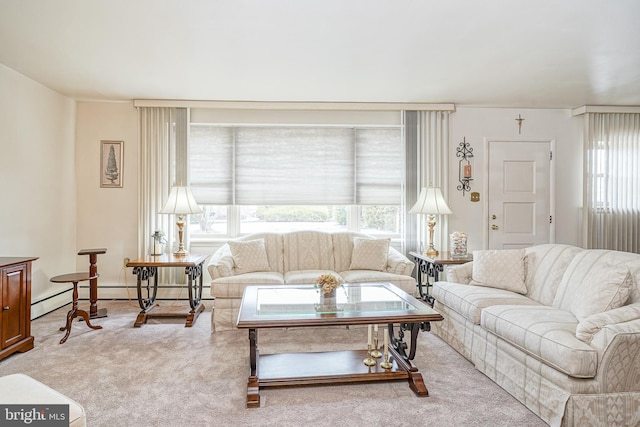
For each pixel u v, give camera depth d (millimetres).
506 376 2469
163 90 4305
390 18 2643
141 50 3188
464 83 4082
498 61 3453
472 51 3223
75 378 2617
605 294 2291
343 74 3781
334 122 4918
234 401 2330
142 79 3932
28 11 2539
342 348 3201
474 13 2576
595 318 2059
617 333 1932
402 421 2119
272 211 5117
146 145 4715
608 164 5047
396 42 3035
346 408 2254
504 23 2721
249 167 4918
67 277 3590
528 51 3225
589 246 5020
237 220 5004
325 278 2770
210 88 4227
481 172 5051
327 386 2523
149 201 4719
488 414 2193
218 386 2520
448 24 2734
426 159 4938
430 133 4949
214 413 2195
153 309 4277
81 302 4652
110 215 4781
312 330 3676
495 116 5059
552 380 2080
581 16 2617
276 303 2734
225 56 3312
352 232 4551
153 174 4723
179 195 4250
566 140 5145
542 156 5109
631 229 5055
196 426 2062
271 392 2441
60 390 2443
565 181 5141
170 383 2557
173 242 4785
